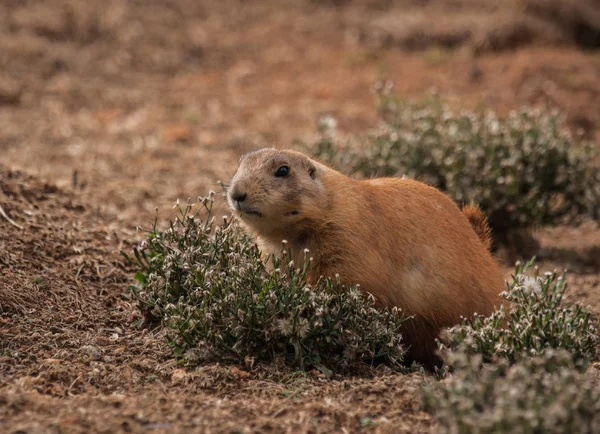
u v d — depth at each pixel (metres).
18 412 10.13
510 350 11.91
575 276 19.77
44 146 27.25
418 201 14.06
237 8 44.38
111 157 26.59
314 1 45.69
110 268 15.92
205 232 14.32
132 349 12.98
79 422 9.88
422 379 11.72
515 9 43.31
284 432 10.08
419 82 35.66
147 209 21.45
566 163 20.94
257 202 12.93
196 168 26.05
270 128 30.61
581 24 42.72
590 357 12.48
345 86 35.47
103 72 35.69
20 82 33.34
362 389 11.34
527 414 8.89
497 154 20.75
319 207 13.02
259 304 12.39
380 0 45.78
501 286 14.59
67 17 38.94
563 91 34.38
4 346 12.54
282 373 12.25
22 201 17.52
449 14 44.06
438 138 21.69
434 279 13.52
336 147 23.00
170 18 41.59
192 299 13.12
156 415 10.28
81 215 18.30
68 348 12.77
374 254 13.09
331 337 12.55
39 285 14.61
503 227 21.31
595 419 9.33
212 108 32.97
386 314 12.83
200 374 11.90
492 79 35.91
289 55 39.53
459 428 9.16
